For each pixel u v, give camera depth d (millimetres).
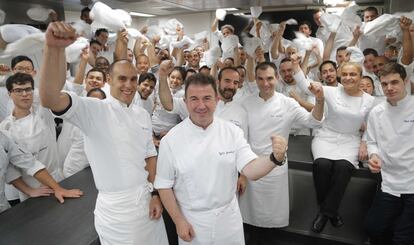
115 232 1097
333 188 1883
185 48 3121
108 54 2477
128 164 1098
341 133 2006
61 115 919
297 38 2820
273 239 2004
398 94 1495
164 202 1158
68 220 1224
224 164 1128
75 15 2092
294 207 2260
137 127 1140
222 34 2686
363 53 2404
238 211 1225
